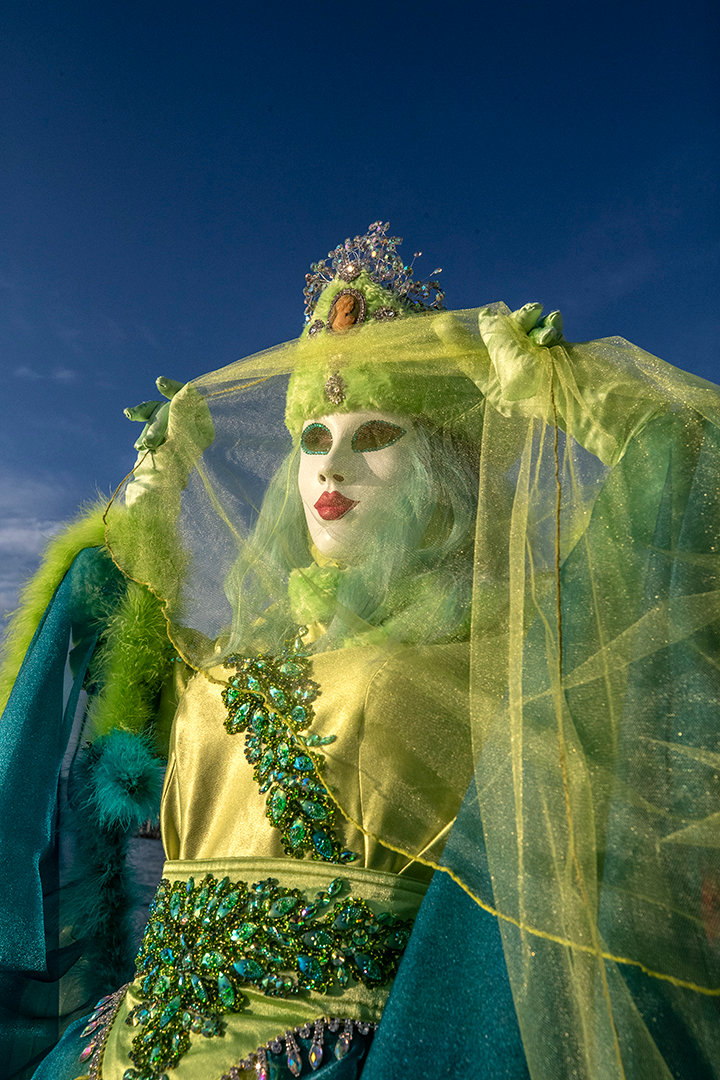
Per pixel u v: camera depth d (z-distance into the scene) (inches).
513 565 34.9
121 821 51.4
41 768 49.8
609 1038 28.0
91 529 55.2
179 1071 35.5
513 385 39.7
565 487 38.7
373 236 53.7
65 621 52.7
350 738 39.9
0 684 54.1
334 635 43.9
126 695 51.8
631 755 31.5
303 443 48.3
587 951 28.9
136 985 40.9
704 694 32.2
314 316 52.4
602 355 40.5
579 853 30.0
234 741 43.1
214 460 51.4
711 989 29.0
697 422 37.0
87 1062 40.4
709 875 30.1
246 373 49.5
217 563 49.7
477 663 35.7
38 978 48.9
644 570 34.4
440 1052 29.6
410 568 44.6
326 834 38.8
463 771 37.3
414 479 46.5
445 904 32.3
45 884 50.3
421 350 45.6
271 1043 34.6
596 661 33.1
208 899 39.0
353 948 36.2
